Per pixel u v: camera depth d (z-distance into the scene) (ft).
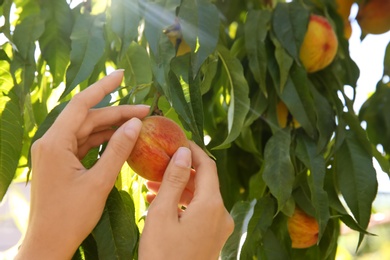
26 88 3.14
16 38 3.20
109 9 3.14
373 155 3.79
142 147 2.57
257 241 3.31
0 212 6.13
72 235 2.35
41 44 3.36
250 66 3.52
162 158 2.56
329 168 3.65
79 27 3.03
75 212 2.35
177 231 2.37
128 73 3.36
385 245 6.51
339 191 3.71
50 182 2.35
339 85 3.79
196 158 2.60
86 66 2.95
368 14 4.45
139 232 2.93
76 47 2.98
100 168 2.38
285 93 3.49
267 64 3.56
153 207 2.39
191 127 2.69
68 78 2.92
